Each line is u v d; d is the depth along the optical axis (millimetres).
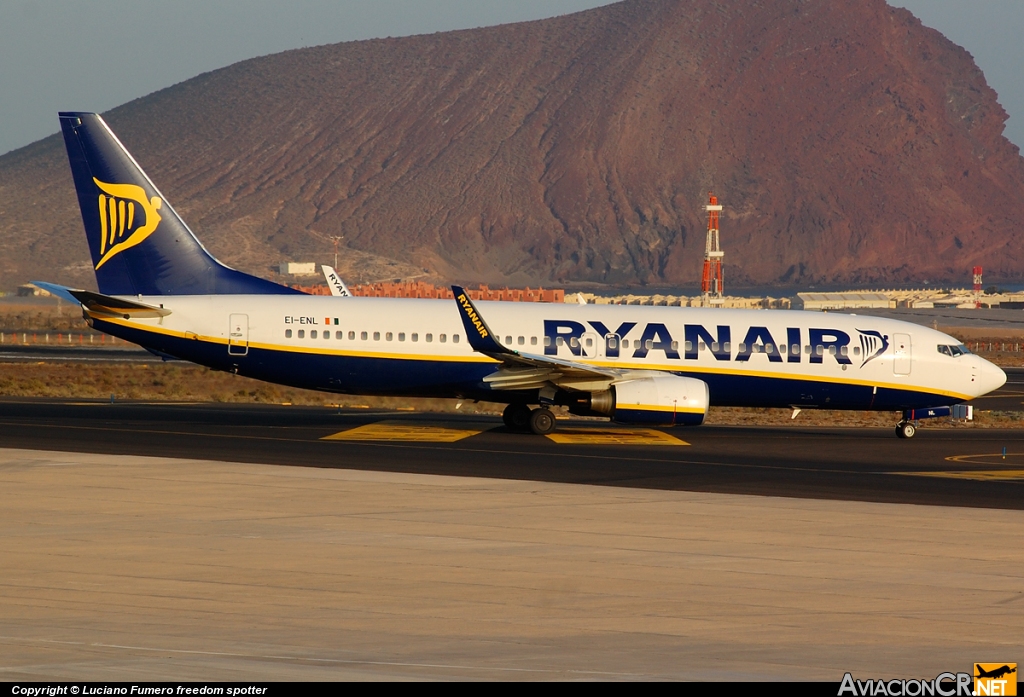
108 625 54188
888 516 85500
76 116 133625
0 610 56438
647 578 65188
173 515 79188
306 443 119438
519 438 131875
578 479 100312
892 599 61750
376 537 73875
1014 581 66000
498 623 56031
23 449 109500
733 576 65938
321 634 53438
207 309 135000
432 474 100312
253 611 57281
